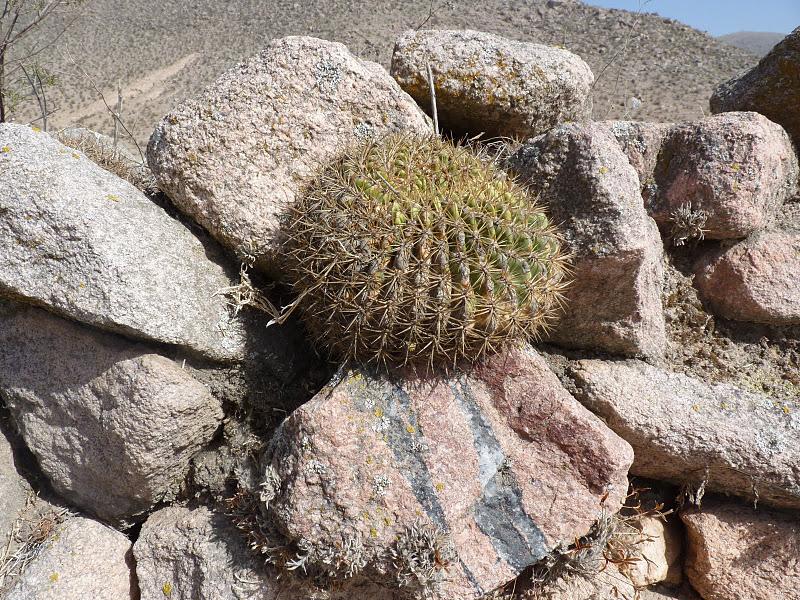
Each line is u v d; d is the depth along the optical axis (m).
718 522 3.41
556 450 3.01
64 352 3.22
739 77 4.48
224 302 3.29
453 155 3.09
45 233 2.95
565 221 3.27
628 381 3.38
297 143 3.34
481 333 2.79
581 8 32.62
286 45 3.38
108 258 2.93
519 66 4.00
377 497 2.81
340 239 2.70
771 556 3.31
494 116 4.11
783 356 3.66
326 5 37.50
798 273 3.59
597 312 3.39
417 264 2.63
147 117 25.42
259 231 3.27
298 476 2.81
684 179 3.64
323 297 2.87
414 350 2.82
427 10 34.25
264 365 3.36
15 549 3.36
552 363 3.50
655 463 3.39
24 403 3.38
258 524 2.95
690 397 3.36
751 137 3.54
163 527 3.28
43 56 15.15
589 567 2.97
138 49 36.50
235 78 3.33
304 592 2.96
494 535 2.91
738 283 3.63
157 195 3.58
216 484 3.27
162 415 3.03
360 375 2.97
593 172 3.17
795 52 3.96
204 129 3.25
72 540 3.30
